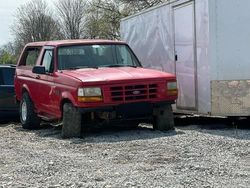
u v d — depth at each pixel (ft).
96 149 29.91
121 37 53.62
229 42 35.91
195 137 31.99
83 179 22.56
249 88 35.91
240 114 35.96
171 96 35.01
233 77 35.99
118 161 26.27
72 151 29.71
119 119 34.14
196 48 37.65
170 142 30.68
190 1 38.19
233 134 33.06
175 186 20.93
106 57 38.32
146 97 34.24
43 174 23.90
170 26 41.45
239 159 25.71
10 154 29.30
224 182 21.39
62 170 24.53
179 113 40.88
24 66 44.04
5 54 194.29
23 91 43.34
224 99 35.96
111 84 33.42
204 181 21.58
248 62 35.94
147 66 46.52
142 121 36.63
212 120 42.39
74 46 38.42
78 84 33.35
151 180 21.94
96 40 39.58
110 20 139.74
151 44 45.47
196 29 37.52
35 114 41.55
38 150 30.42
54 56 37.86
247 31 35.91
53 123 45.01
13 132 40.19
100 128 38.37
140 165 24.94
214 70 35.88
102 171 24.00
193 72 38.19
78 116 34.12
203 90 36.91
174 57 40.96
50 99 37.45
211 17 35.88
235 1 35.86
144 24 46.93
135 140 32.19
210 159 25.77
